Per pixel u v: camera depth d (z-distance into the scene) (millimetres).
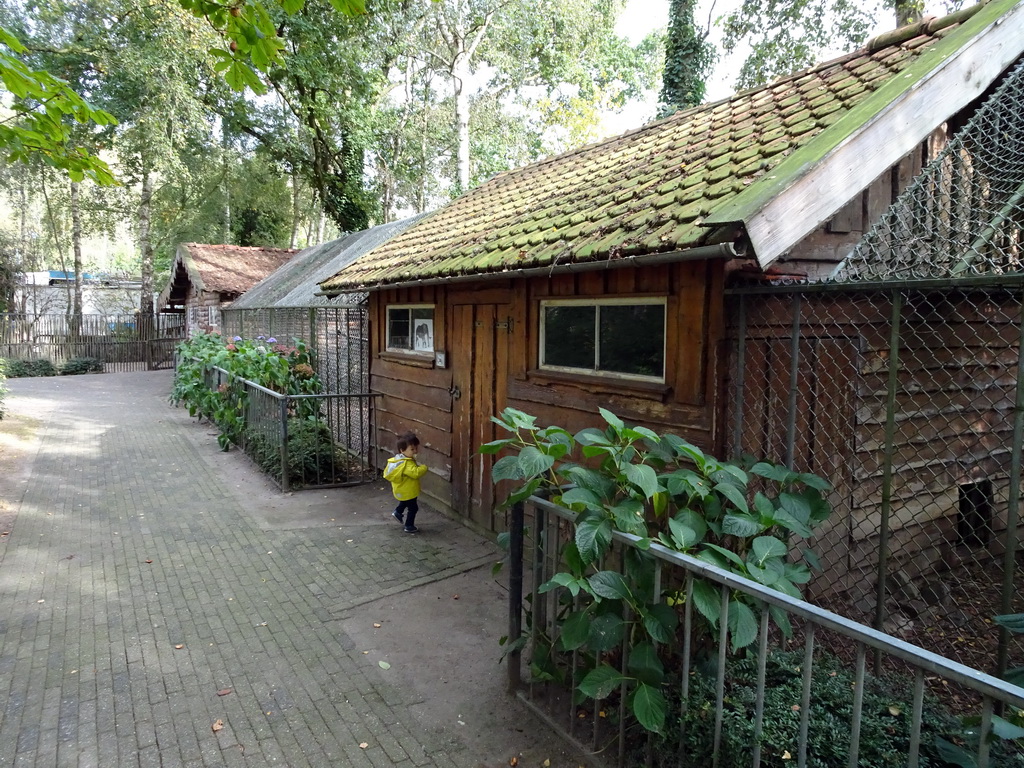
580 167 6781
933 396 4539
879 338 4176
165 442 10672
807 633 2043
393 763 2977
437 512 6957
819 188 3166
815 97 4430
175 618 4426
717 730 2371
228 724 3254
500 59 22141
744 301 3486
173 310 26469
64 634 4176
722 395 3625
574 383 4766
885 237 3910
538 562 3281
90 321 26062
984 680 1585
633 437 2943
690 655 2857
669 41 14406
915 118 3506
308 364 9867
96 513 6809
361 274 8000
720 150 4387
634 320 4285
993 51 3807
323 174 22797
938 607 4434
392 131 23812
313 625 4340
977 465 4938
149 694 3508
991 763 2062
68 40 18141
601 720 3166
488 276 4973
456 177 22516
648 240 3475
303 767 2943
